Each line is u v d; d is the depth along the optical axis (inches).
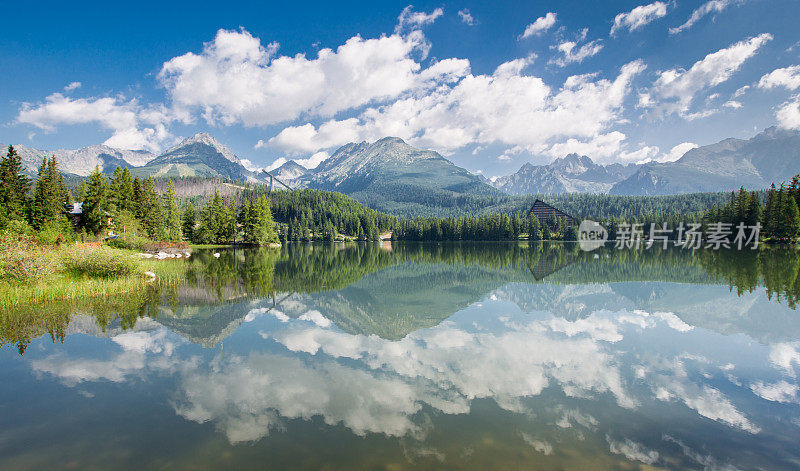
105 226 2432.3
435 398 358.0
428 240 6264.8
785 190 3016.7
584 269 1637.6
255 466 246.4
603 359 474.6
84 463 251.4
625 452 266.4
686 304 815.1
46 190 2166.6
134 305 786.8
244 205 3998.5
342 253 3206.2
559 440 282.0
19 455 260.8
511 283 1229.7
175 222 3624.5
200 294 946.7
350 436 285.7
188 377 412.5
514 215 6131.9
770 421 316.2
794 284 1040.8
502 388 384.2
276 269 1675.7
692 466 250.4
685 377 413.1
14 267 869.8
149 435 287.9
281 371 432.8
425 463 248.7
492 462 251.0
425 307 831.1
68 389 377.4
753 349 510.0
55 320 657.0
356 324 665.0
